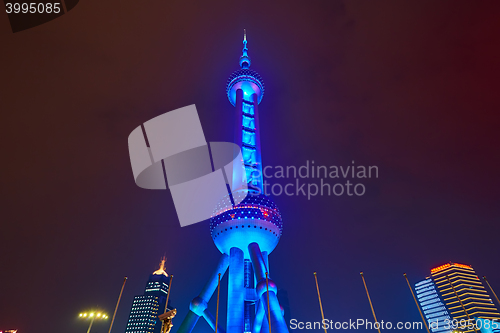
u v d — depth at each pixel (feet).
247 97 465.06
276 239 317.22
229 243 311.27
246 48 558.97
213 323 285.43
